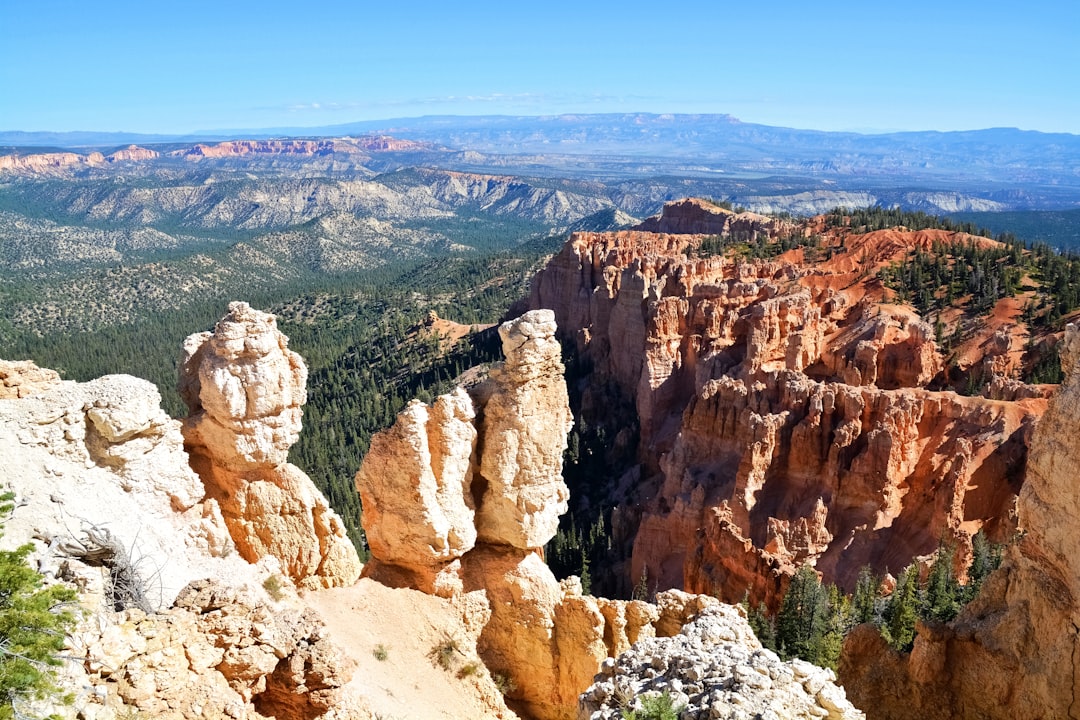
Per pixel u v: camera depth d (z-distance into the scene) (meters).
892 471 71.56
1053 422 26.61
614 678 22.94
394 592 29.56
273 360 26.94
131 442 24.00
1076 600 26.20
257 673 22.19
